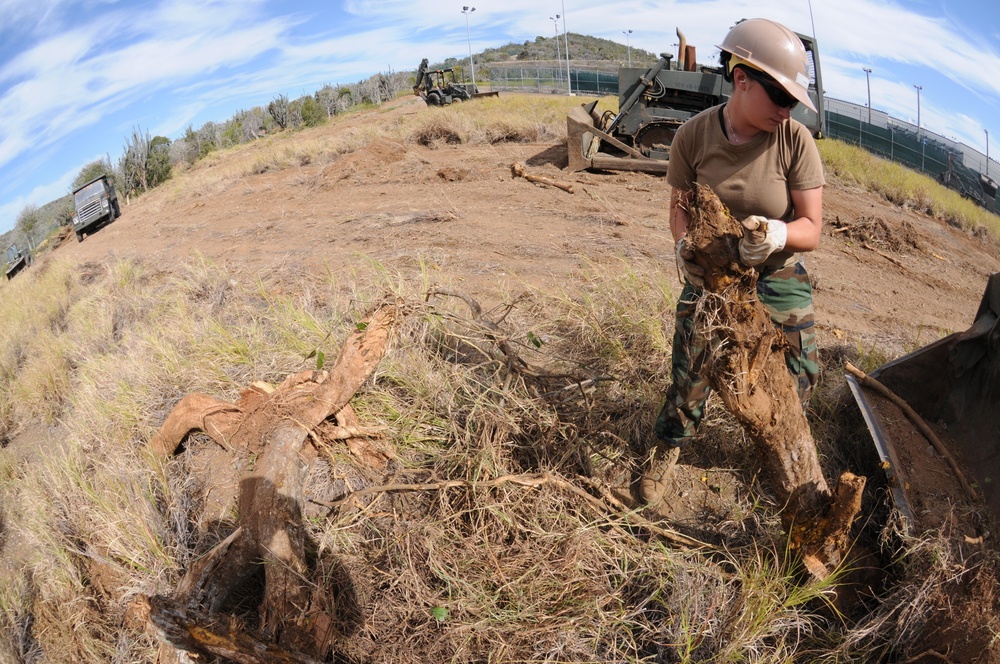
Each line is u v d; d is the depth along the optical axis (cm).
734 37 225
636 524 288
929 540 243
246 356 436
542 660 242
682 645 245
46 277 903
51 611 325
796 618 247
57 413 512
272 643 233
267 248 754
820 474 255
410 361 383
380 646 260
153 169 2670
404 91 3825
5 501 421
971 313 601
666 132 979
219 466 347
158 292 635
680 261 231
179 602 237
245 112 3759
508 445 328
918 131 1886
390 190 952
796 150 233
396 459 331
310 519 303
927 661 232
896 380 318
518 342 403
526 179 948
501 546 283
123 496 341
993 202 1655
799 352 269
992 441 273
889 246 793
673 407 280
